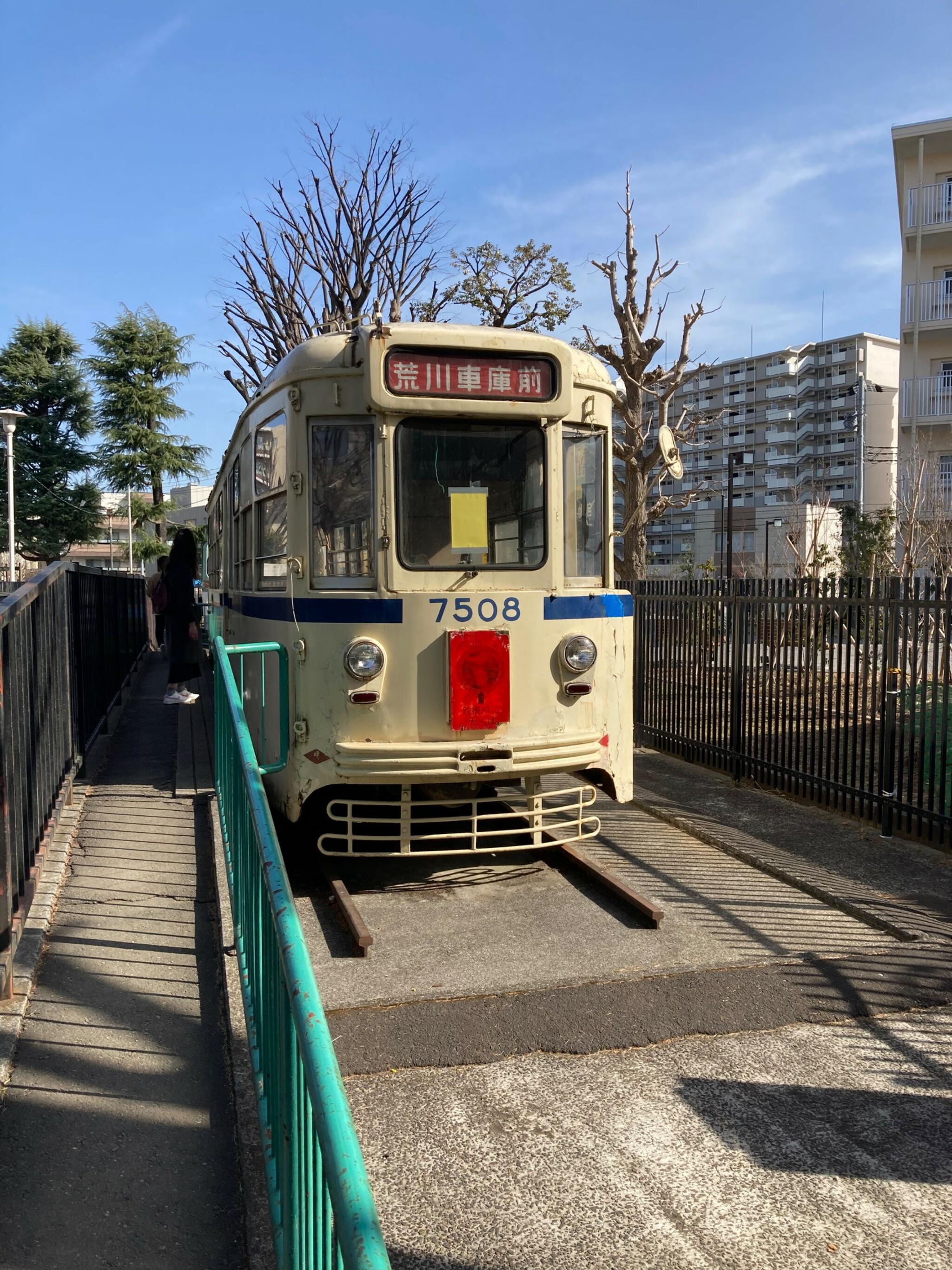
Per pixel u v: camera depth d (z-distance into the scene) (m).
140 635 17.30
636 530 13.86
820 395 86.94
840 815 7.32
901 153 26.58
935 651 6.35
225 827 5.32
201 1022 3.88
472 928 5.10
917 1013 4.19
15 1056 3.52
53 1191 2.82
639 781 8.57
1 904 3.83
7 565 40.16
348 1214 1.37
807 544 22.91
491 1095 3.51
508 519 5.53
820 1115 3.41
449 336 5.23
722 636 8.81
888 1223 2.85
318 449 5.45
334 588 5.42
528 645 5.49
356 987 4.36
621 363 13.70
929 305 26.58
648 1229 2.81
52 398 41.19
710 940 4.92
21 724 4.47
